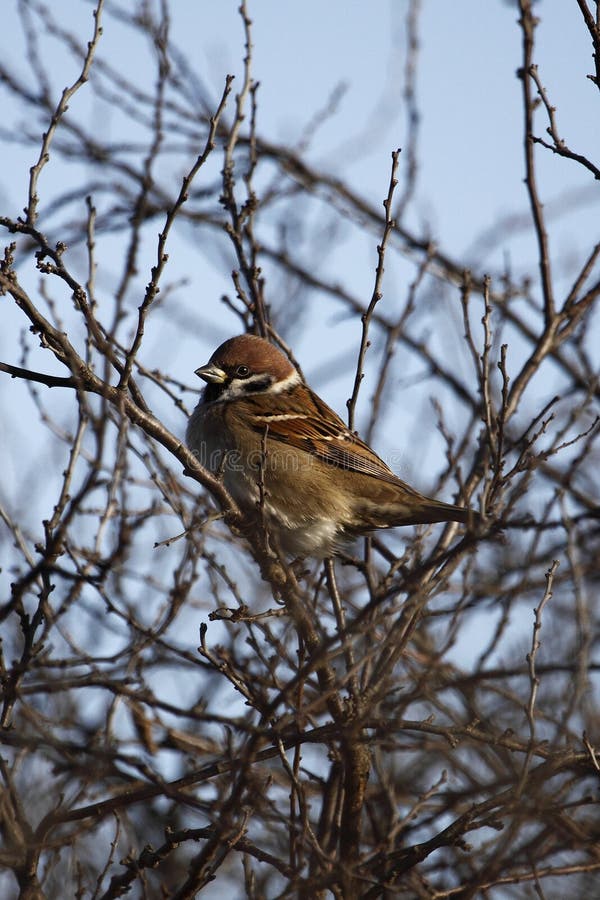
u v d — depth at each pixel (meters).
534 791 8.49
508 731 9.10
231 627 11.42
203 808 8.38
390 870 8.93
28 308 8.80
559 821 8.49
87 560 10.38
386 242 10.48
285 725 8.41
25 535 11.37
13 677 8.98
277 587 9.82
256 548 9.78
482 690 11.58
